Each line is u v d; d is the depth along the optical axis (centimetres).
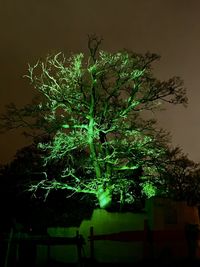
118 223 2422
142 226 2341
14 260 2180
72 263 2442
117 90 2909
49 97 2873
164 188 2881
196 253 2009
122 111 2878
